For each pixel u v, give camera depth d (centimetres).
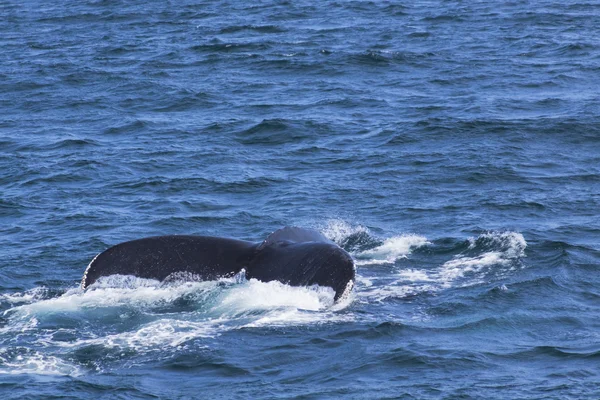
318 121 11681
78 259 7100
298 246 5816
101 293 5803
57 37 19588
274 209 8450
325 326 5456
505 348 5281
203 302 5653
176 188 9125
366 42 17688
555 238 7288
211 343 5275
